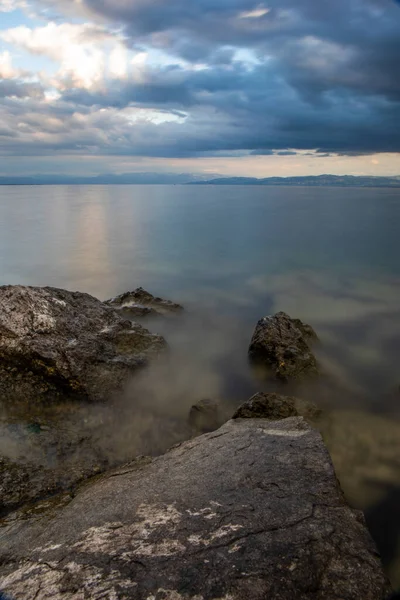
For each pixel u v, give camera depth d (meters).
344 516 4.12
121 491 4.73
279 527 3.92
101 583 3.38
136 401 7.98
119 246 27.11
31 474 5.52
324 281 18.56
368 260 22.48
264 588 3.29
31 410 7.21
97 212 52.53
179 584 3.33
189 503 4.30
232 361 10.29
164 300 13.92
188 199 87.62
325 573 3.48
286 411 6.98
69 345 8.08
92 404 7.62
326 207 58.31
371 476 6.09
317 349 11.01
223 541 3.75
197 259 23.30
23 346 7.86
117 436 6.74
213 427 7.17
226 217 44.81
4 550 4.07
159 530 3.93
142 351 9.16
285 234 31.30
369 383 9.37
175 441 6.76
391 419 7.70
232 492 4.44
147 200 84.19
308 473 4.75
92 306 9.60
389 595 3.40
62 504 4.87
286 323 10.02
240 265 21.81
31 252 24.94
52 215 47.97
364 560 3.65
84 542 3.88
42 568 3.64
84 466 5.81
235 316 13.98
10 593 3.40
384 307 15.00
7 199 88.44
